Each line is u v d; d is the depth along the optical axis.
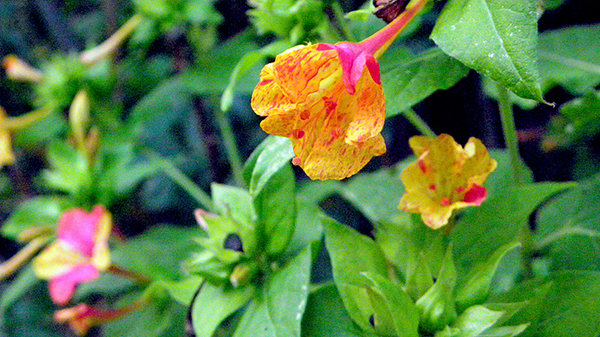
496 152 0.41
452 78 0.34
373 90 0.30
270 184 0.37
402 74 0.34
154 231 0.50
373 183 0.44
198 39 0.52
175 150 0.71
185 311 0.46
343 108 0.30
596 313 0.34
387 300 0.32
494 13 0.30
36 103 0.57
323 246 0.52
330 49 0.30
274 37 0.48
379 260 0.34
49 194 0.77
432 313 0.33
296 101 0.30
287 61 0.30
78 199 0.53
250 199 0.37
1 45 0.77
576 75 0.40
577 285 0.34
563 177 0.48
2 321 0.67
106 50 0.53
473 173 0.34
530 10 0.29
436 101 0.50
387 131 0.56
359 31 0.40
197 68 0.49
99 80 0.54
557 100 0.47
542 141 0.45
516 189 0.35
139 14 0.52
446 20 0.30
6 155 0.54
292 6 0.36
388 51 0.36
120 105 0.57
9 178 0.83
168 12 0.49
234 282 0.36
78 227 0.48
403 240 0.36
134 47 0.54
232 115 0.68
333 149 0.30
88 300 0.70
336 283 0.34
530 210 0.35
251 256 0.36
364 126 0.30
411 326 0.32
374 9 0.32
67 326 0.72
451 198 0.34
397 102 0.34
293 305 0.34
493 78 0.30
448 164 0.34
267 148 0.33
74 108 0.51
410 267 0.34
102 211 0.48
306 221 0.39
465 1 0.30
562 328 0.34
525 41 0.29
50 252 0.49
